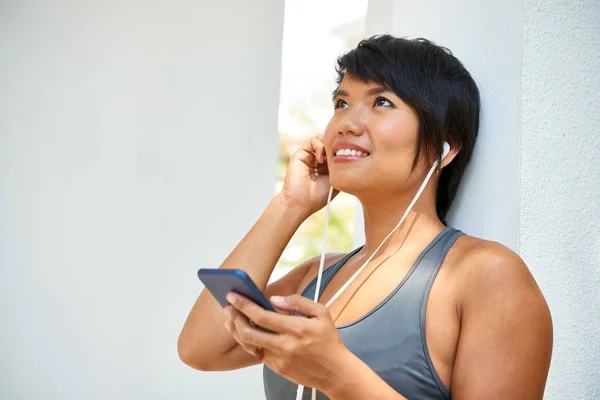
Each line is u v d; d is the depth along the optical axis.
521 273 1.24
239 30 2.94
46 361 2.75
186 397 2.82
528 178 1.42
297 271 1.62
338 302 1.39
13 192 2.76
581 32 1.51
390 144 1.36
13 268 2.75
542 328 1.21
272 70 2.97
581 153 1.49
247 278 1.01
